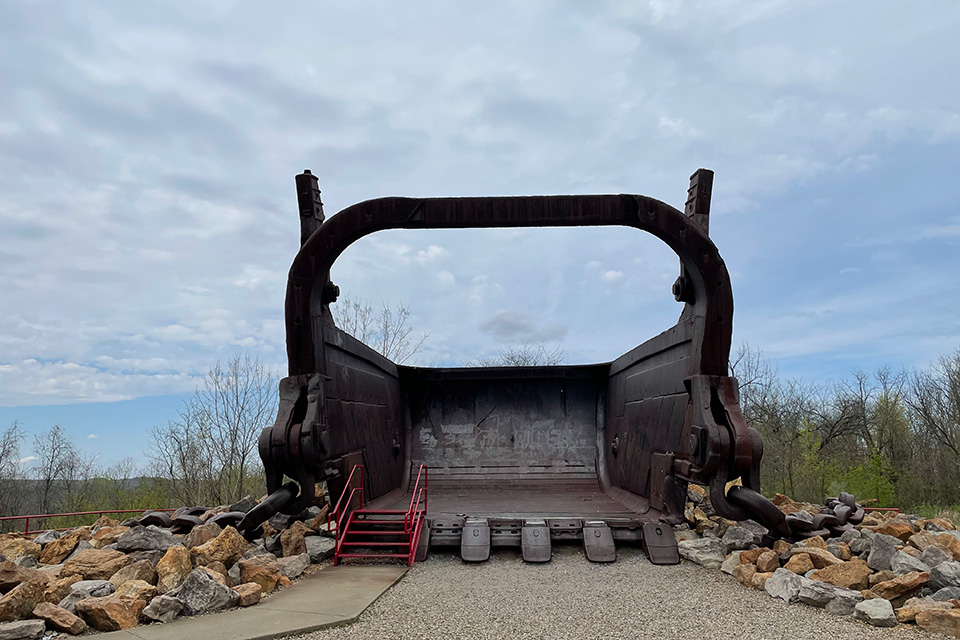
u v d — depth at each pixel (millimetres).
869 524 9156
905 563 6234
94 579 6004
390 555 7570
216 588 5605
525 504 10406
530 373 13359
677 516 8359
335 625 5266
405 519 7586
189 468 23938
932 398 25406
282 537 7754
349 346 9188
